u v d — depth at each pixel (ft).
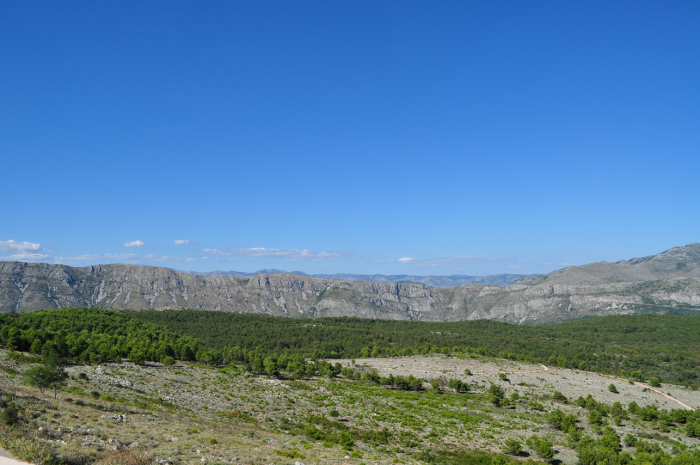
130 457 103.14
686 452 252.42
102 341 434.30
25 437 96.84
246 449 149.79
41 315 640.58
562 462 249.34
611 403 425.69
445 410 354.13
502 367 549.54
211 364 476.95
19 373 241.76
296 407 299.58
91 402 192.44
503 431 304.91
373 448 224.33
